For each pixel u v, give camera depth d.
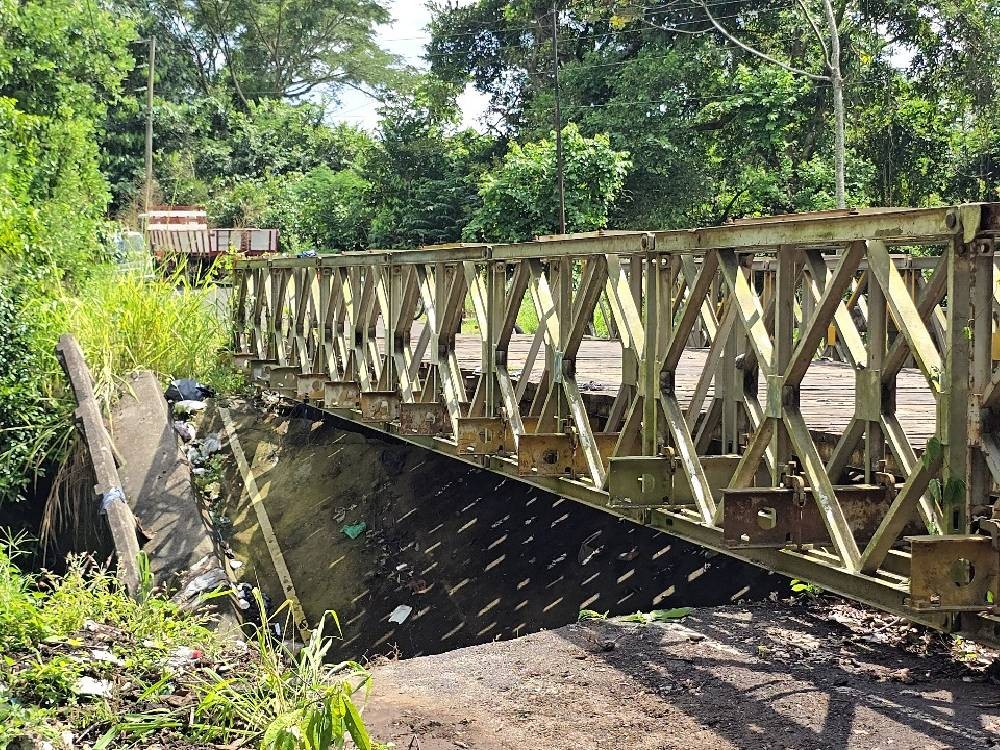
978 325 3.42
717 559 6.83
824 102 24.98
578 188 25.06
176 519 8.16
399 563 8.60
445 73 33.84
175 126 38.00
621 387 5.57
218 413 11.12
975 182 24.56
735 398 5.37
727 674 4.30
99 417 9.12
